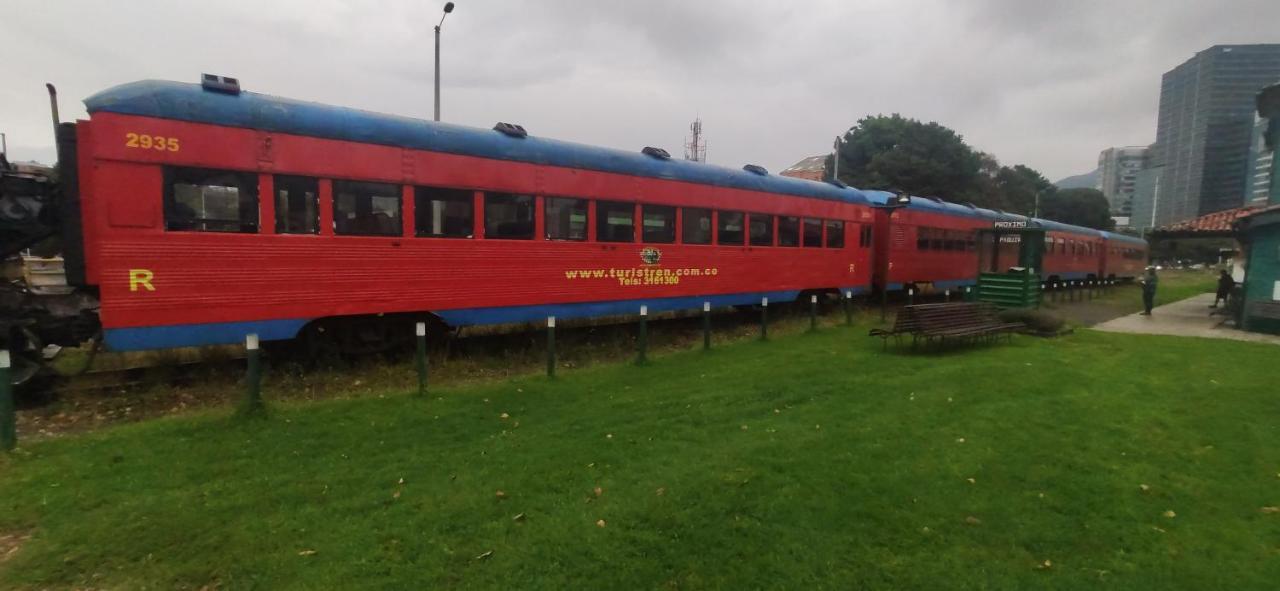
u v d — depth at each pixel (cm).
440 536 402
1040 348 1115
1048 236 2680
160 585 349
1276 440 606
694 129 4372
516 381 828
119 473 487
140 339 686
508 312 991
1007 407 706
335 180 803
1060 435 612
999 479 504
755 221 1408
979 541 407
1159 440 602
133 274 677
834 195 1638
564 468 513
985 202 5062
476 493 463
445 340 974
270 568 363
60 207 721
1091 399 746
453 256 918
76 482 469
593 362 1005
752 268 1407
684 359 1000
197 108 706
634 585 354
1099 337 1293
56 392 713
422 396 734
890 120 4981
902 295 2166
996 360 985
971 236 2236
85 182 675
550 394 758
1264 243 1441
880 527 422
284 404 697
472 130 946
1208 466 539
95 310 758
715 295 1324
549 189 1027
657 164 1201
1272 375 895
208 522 412
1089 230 3238
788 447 566
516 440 582
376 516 426
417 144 873
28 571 358
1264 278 1447
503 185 967
